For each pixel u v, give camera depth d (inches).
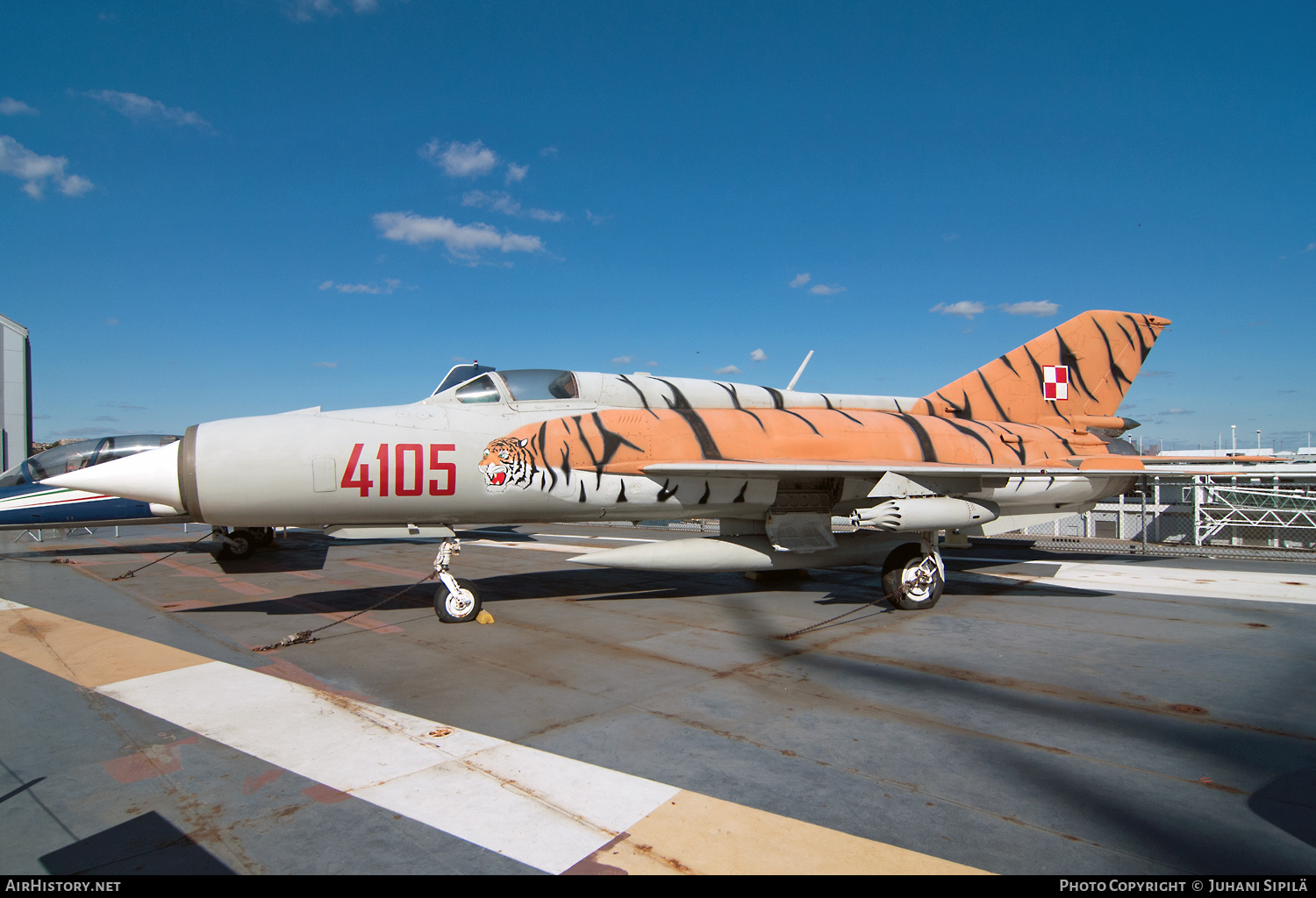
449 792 147.6
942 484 364.5
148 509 599.2
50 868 118.6
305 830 131.6
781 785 150.9
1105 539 719.1
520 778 154.3
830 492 391.5
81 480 277.7
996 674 235.9
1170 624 318.0
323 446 294.8
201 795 146.7
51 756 167.5
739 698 210.2
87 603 383.9
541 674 236.1
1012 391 471.8
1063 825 134.0
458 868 118.6
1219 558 575.8
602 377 364.8
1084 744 175.0
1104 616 334.3
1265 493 653.9
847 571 501.7
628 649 271.1
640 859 121.7
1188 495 761.6
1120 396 501.7
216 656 262.4
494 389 340.2
